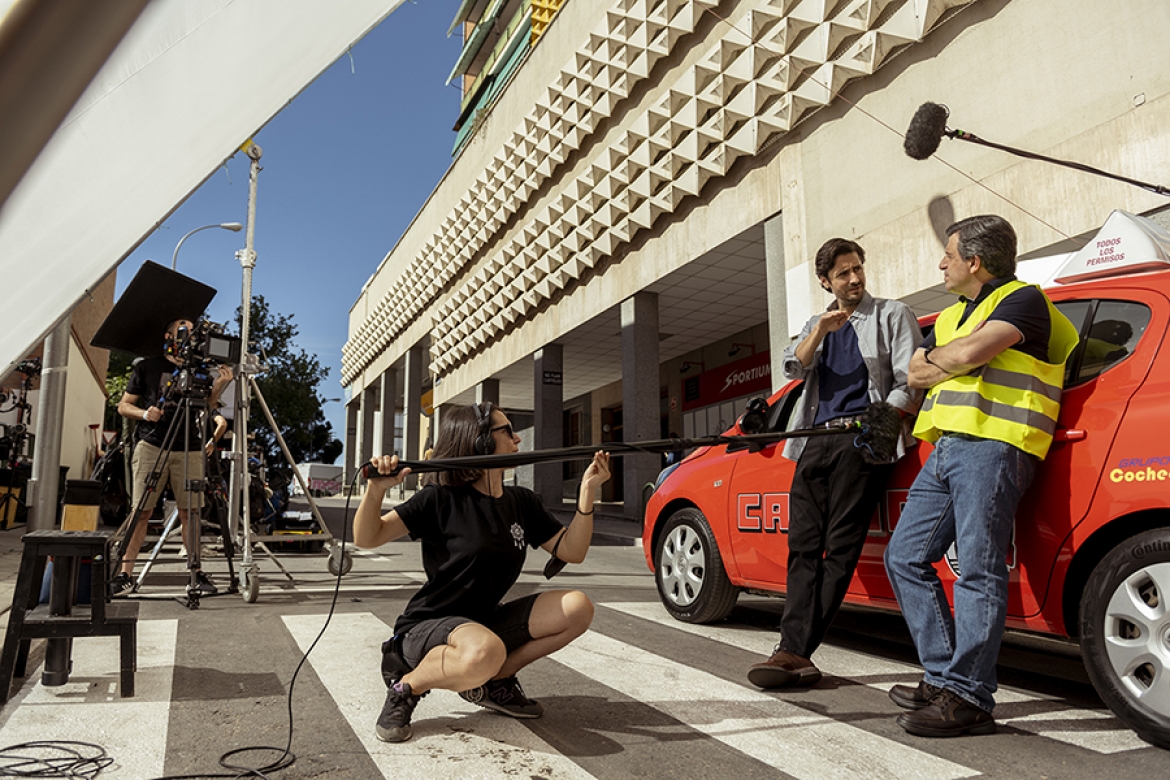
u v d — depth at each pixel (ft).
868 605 11.87
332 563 20.70
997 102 27.30
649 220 47.32
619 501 83.20
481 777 7.17
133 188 4.04
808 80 34.76
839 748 8.11
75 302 4.42
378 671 11.01
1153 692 8.02
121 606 10.27
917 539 9.35
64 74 3.22
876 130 32.01
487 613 8.54
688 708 9.47
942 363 8.98
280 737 8.19
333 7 4.17
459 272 83.71
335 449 162.50
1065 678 11.39
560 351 63.77
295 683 10.30
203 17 3.57
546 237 60.23
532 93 62.75
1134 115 23.09
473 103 108.17
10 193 3.56
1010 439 8.63
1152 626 8.05
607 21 47.98
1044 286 10.82
